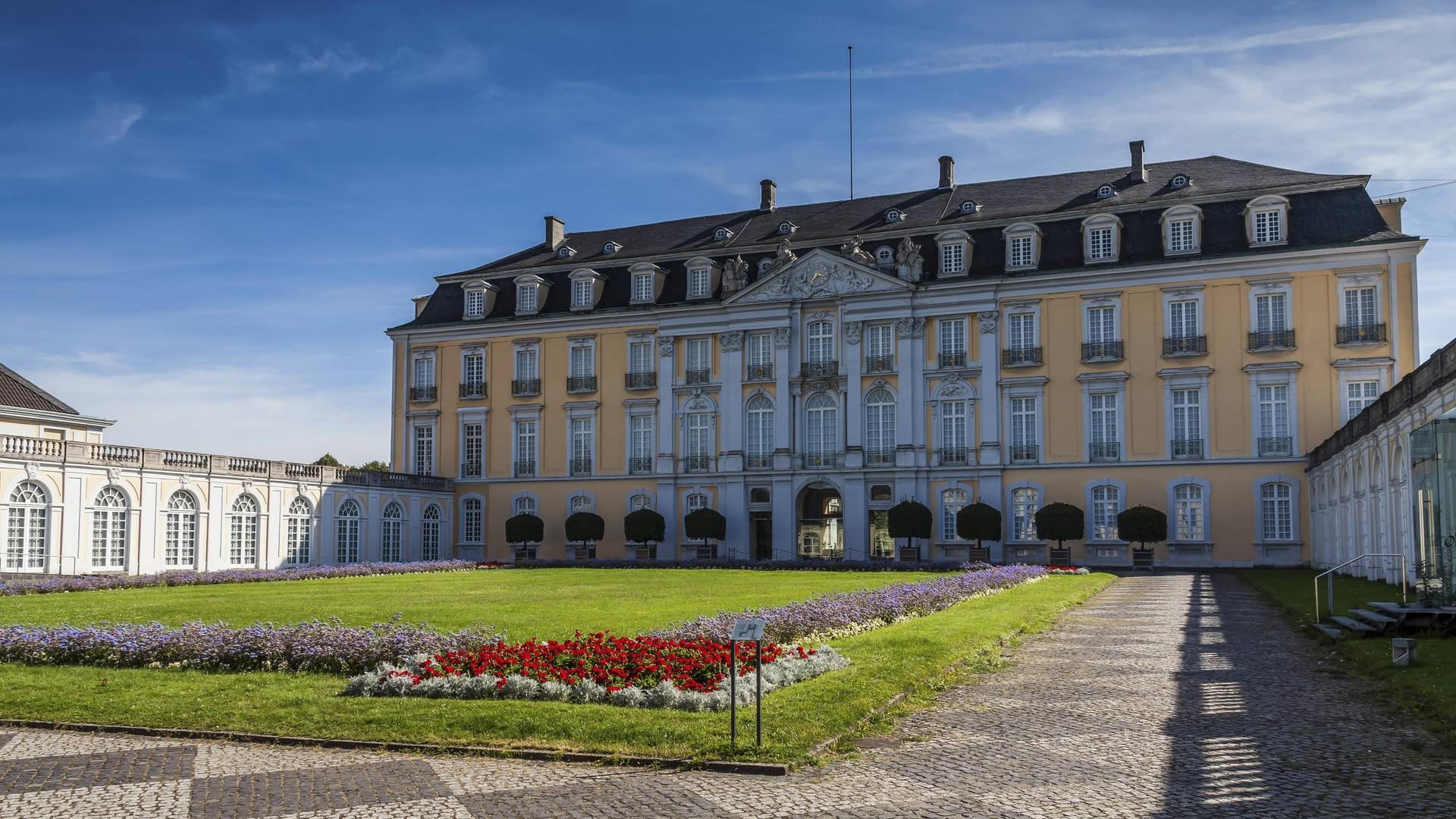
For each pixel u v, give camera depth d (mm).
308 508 60031
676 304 65750
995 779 11430
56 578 41844
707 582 39875
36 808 10852
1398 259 51844
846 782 11391
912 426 60062
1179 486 55125
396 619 23578
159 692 16578
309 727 13977
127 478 50844
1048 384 57844
